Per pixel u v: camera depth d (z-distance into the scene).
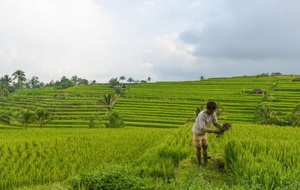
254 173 8.66
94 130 44.31
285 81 147.62
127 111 89.88
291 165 9.24
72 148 18.14
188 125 26.11
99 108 97.69
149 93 131.50
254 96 111.44
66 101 114.31
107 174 9.60
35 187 10.67
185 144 14.82
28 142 21.61
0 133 39.72
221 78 191.62
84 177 9.74
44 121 68.50
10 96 133.88
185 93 129.12
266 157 9.75
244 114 83.81
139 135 26.39
